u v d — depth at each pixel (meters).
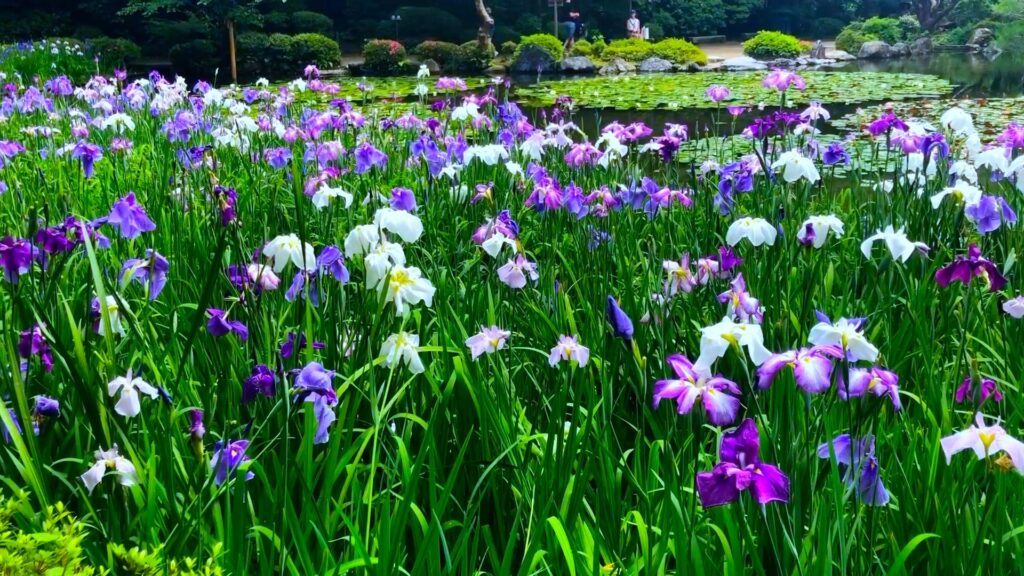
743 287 2.62
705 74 25.31
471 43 27.58
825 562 1.79
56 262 2.91
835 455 1.88
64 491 2.18
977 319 3.31
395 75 25.69
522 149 5.81
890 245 2.68
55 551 1.45
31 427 1.93
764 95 18.38
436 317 3.06
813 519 1.94
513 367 3.00
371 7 33.50
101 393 2.20
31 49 19.36
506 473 2.41
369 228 2.59
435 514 1.97
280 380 2.22
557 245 4.29
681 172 8.33
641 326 2.91
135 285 3.38
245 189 5.73
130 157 6.79
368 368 2.39
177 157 6.45
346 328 2.82
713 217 4.71
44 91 9.44
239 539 1.95
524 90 20.06
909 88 19.89
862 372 1.86
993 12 38.06
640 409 2.80
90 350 2.36
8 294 3.09
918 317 3.14
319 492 2.32
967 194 3.36
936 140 4.41
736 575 1.86
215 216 3.87
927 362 2.79
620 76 25.06
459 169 5.14
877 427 2.43
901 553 1.89
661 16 39.31
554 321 3.24
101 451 1.93
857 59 32.94
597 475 2.29
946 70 27.12
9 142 5.68
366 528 2.09
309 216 4.67
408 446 2.57
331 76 25.25
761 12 44.78
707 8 41.72
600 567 1.98
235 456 2.06
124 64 24.09
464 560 1.94
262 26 26.20
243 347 2.78
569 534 2.04
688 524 1.91
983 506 2.17
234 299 2.64
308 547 2.13
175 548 1.85
